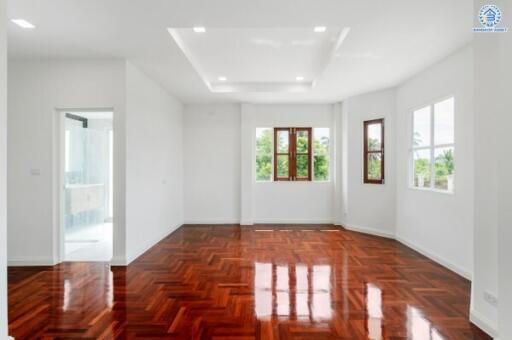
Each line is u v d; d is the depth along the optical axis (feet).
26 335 7.61
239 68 15.84
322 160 22.93
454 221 12.34
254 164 23.02
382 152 18.31
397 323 8.22
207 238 18.11
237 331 7.84
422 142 15.28
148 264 13.24
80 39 11.14
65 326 8.06
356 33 10.59
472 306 8.32
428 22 9.80
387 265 13.03
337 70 14.53
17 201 13.16
